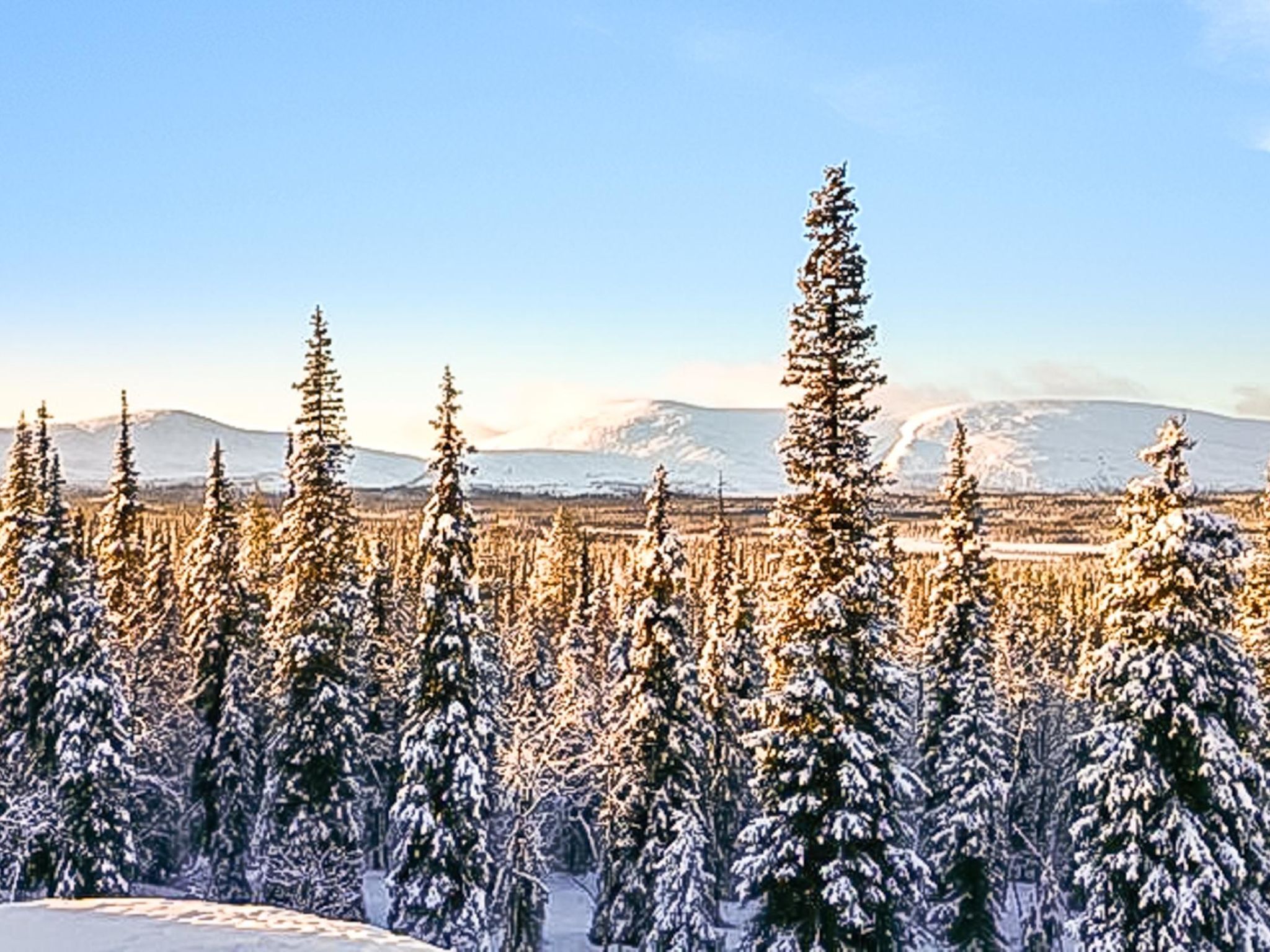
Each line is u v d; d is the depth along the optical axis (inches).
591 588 2635.3
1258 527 1315.2
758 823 969.5
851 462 984.3
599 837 1656.0
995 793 1419.8
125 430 1861.5
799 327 1000.9
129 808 1488.7
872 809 956.6
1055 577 3897.6
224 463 1707.7
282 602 1417.3
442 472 1264.8
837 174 994.1
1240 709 960.9
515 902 1327.5
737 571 1776.6
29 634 1409.9
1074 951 1448.1
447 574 1262.3
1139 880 964.0
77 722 1348.4
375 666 1770.4
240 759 1617.9
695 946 1288.1
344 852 1349.7
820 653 952.9
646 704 1370.6
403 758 1250.0
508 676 1943.9
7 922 756.0
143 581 1977.1
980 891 1419.8
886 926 963.3
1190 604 970.7
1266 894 1061.8
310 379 1406.3
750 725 1740.9
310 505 1395.2
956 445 1509.6
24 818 1336.1
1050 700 2175.2
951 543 1510.8
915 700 1509.6
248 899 1592.0
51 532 1430.9
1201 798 966.4
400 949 719.1
